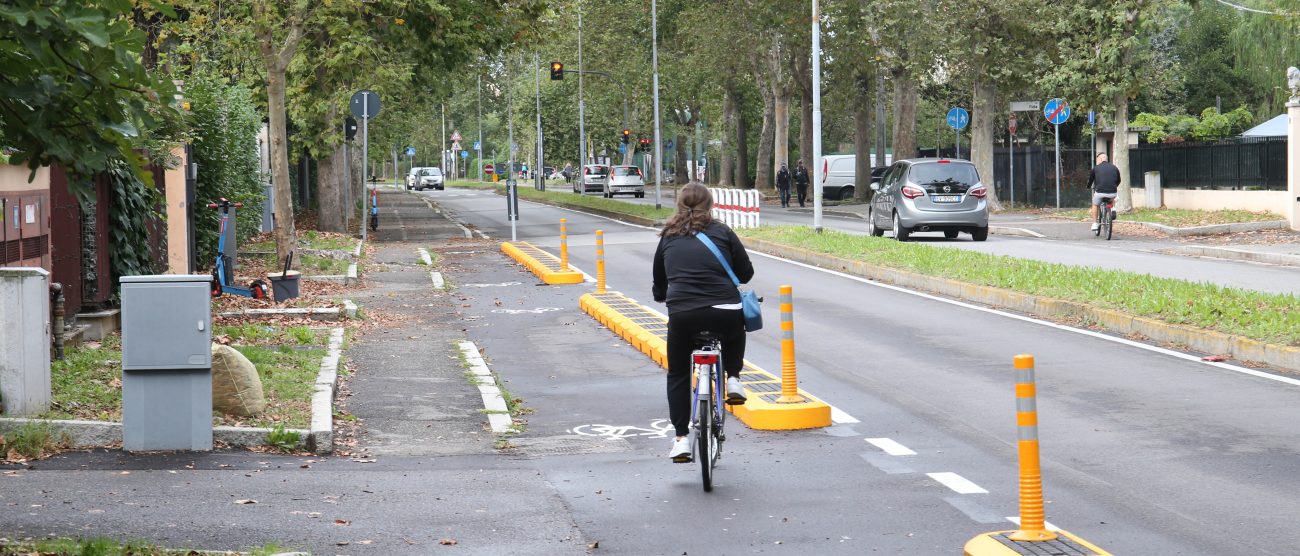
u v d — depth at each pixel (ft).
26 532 21.70
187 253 60.23
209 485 26.18
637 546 21.88
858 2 152.97
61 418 30.81
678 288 26.66
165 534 21.99
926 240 100.78
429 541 22.11
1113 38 122.83
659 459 29.68
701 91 203.31
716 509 24.47
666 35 210.38
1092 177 101.71
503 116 352.49
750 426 32.99
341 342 47.91
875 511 23.98
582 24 217.97
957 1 136.15
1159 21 121.80
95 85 20.51
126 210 49.90
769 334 50.34
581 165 251.80
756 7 173.37
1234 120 188.24
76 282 45.47
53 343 38.42
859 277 73.92
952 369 41.11
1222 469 26.78
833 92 192.75
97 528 22.18
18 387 30.66
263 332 49.01
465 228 139.03
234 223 70.59
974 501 24.56
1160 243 94.63
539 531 22.89
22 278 30.81
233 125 81.71
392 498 25.44
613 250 98.27
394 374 42.06
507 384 40.98
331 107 112.68
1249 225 100.94
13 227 39.47
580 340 50.70
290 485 26.45
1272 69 172.96
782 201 179.93
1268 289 60.23
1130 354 43.45
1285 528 22.15
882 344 47.03
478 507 24.76
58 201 44.29
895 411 34.42
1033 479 19.57
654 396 38.22
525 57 298.76
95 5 20.35
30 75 20.36
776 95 187.73
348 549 21.47
